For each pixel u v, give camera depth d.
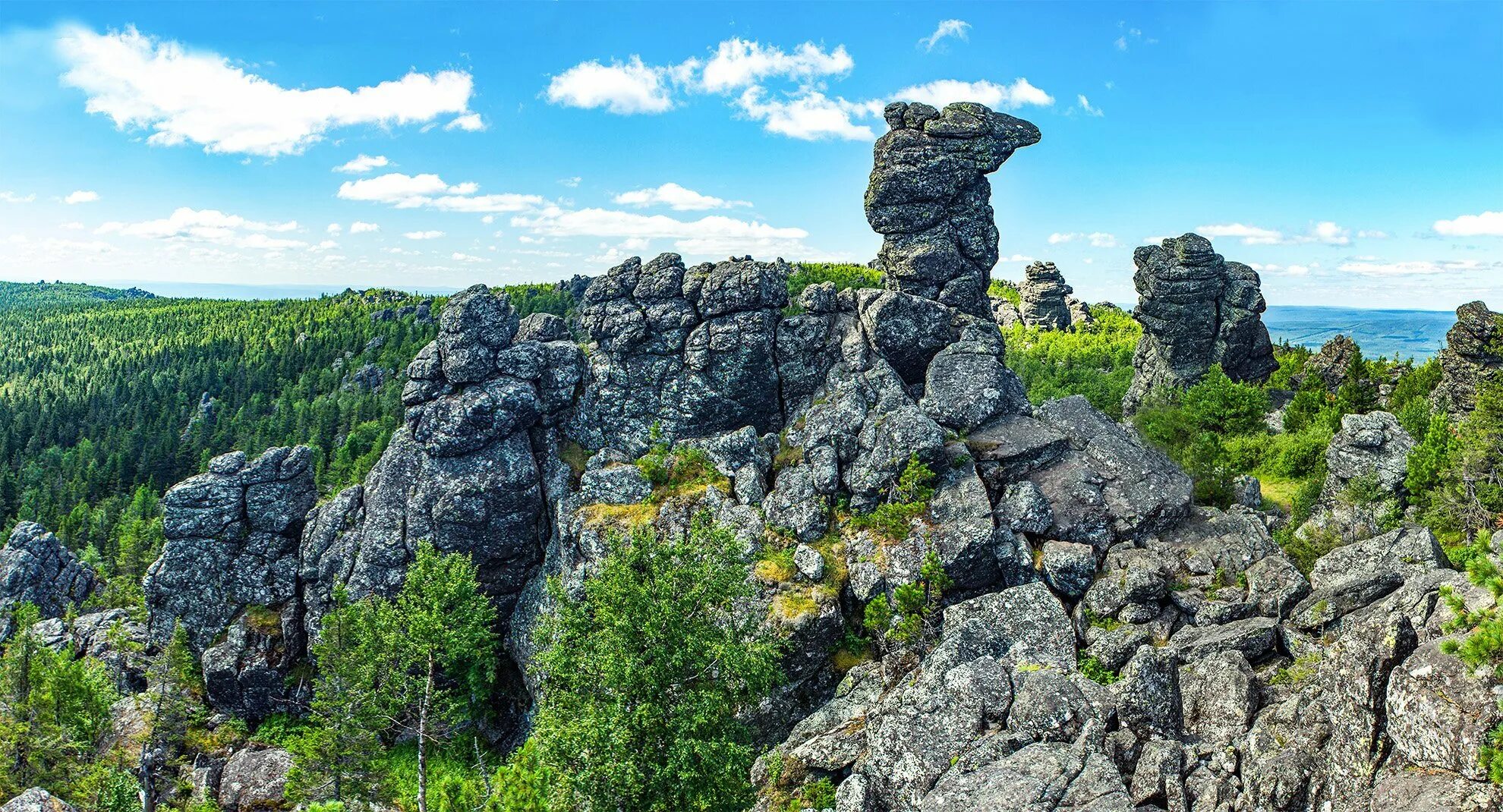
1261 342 110.56
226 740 62.59
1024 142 70.06
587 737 32.59
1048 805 28.98
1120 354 177.00
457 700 60.72
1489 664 23.67
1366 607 37.94
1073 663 39.41
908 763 35.25
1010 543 50.72
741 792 33.97
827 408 60.69
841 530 55.09
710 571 36.28
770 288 69.38
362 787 51.81
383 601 56.00
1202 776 30.17
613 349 69.00
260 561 67.44
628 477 61.47
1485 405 55.47
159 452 174.25
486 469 64.06
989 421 59.56
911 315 65.94
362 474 145.62
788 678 48.28
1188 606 44.28
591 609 39.97
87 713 55.56
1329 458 66.81
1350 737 26.53
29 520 153.12
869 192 72.31
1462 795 22.44
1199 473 60.34
